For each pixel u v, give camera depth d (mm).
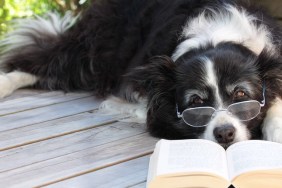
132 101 1409
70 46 1593
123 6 1567
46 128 1309
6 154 1200
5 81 1529
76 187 1086
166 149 1057
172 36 1337
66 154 1194
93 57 1568
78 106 1445
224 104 1178
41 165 1157
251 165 1000
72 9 2031
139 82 1276
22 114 1388
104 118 1361
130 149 1209
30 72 1579
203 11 1333
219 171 1004
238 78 1182
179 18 1361
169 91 1252
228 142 1153
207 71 1188
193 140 1079
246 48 1244
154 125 1276
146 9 1497
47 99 1500
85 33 1591
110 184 1092
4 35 1733
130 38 1513
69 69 1587
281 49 1301
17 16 2043
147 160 1165
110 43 1559
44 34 1660
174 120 1246
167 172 1002
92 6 1631
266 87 1226
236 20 1298
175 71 1239
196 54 1236
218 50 1222
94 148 1216
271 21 1360
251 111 1180
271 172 985
